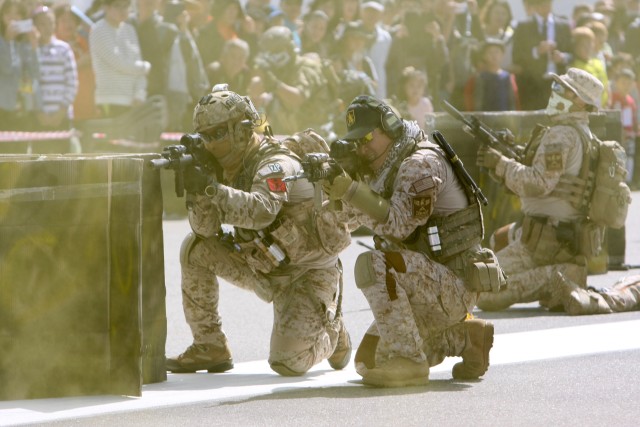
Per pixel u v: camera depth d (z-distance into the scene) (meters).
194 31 37.94
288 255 16.08
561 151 21.80
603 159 22.08
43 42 36.16
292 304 16.38
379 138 14.95
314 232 16.06
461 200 15.27
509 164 22.23
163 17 37.41
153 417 13.76
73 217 14.74
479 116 27.11
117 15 36.59
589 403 14.27
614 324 20.56
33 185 14.67
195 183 15.01
